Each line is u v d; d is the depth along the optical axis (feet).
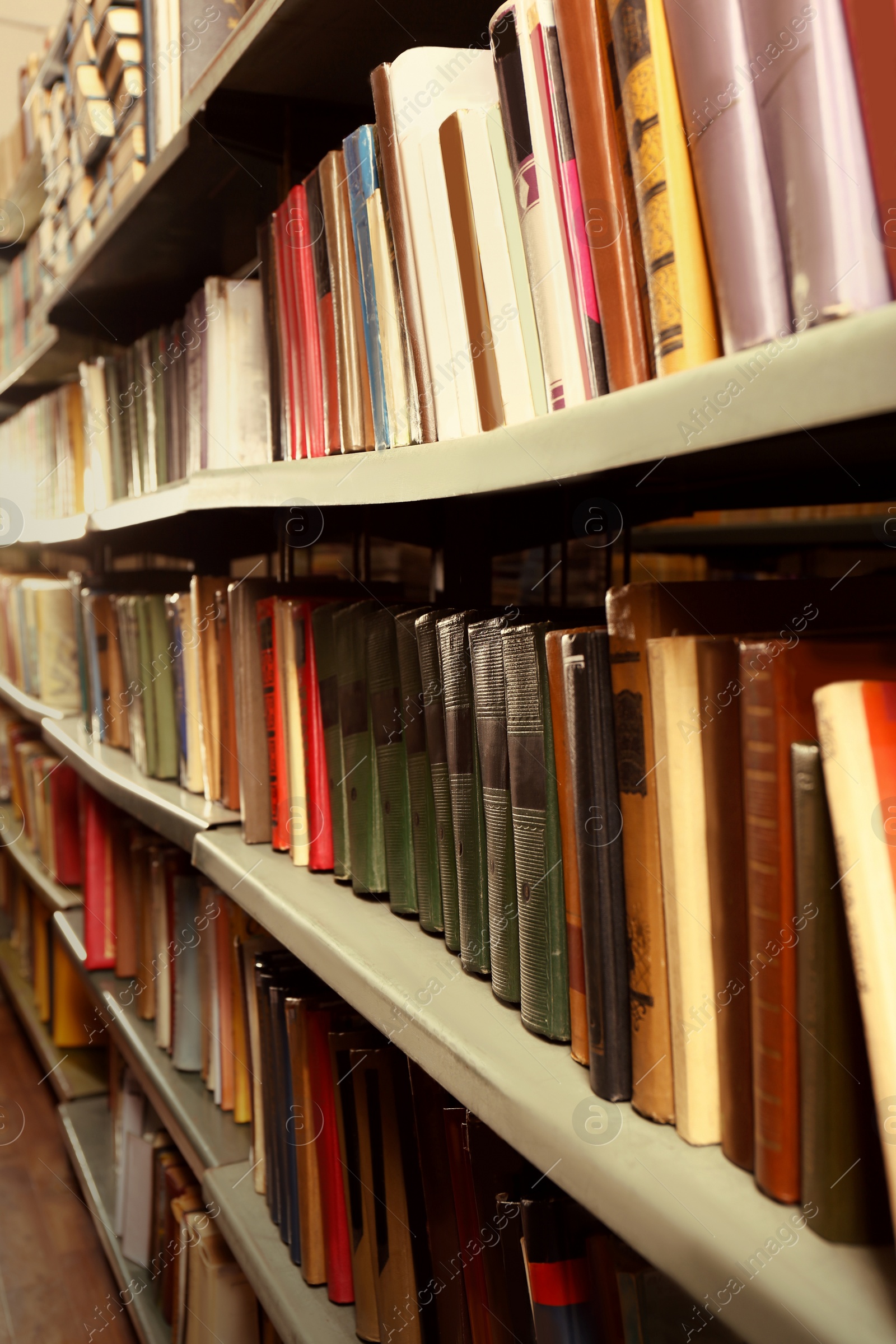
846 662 1.56
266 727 3.93
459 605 3.81
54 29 6.43
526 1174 2.37
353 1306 3.11
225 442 4.33
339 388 3.06
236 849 3.89
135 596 5.66
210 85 3.58
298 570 6.39
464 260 2.30
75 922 7.02
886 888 1.32
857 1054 1.39
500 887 2.24
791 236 1.46
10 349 10.38
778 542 5.64
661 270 1.66
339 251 2.96
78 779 7.72
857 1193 1.38
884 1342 1.16
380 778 2.97
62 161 6.57
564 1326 2.07
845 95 1.39
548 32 1.90
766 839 1.50
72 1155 7.26
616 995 1.80
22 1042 10.05
